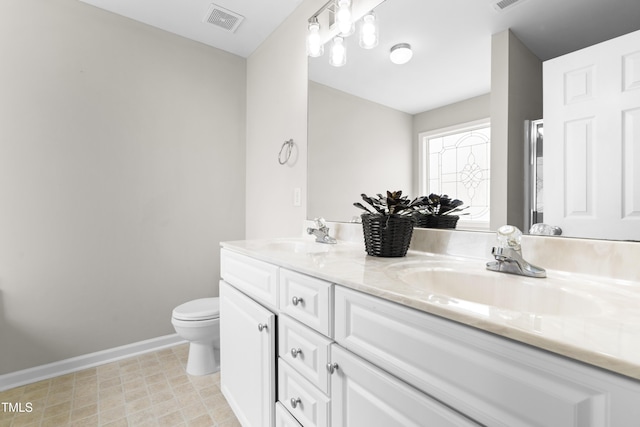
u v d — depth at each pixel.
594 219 0.85
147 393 1.67
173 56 2.23
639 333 0.45
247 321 1.28
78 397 1.63
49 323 1.82
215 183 2.42
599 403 0.40
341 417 0.80
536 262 0.94
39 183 1.78
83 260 1.92
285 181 2.09
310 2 1.86
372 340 0.72
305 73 1.90
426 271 0.95
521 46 0.99
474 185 1.12
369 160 1.49
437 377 0.58
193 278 2.33
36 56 1.77
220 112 2.45
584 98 0.87
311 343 0.92
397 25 1.36
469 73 1.12
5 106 1.69
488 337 0.51
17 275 1.73
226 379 1.50
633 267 0.77
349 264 1.01
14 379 1.71
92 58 1.93
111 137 2.00
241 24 2.14
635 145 0.78
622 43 0.80
